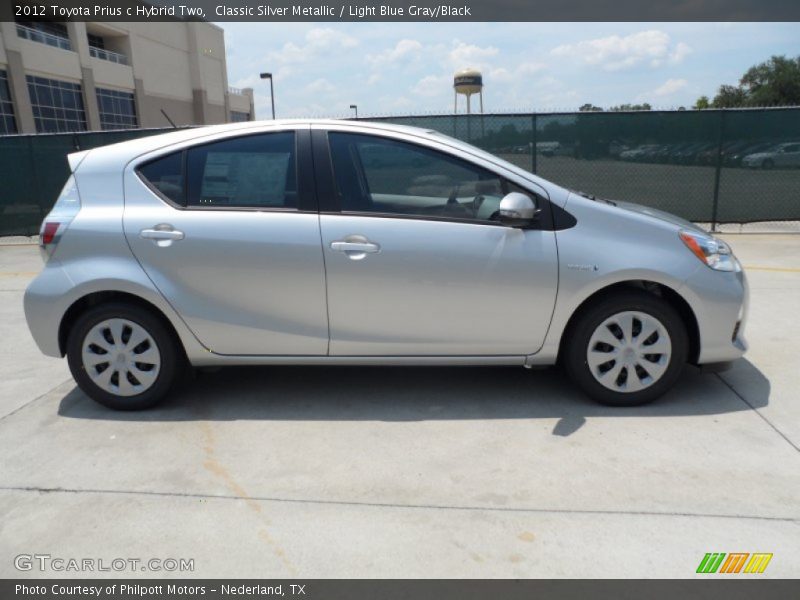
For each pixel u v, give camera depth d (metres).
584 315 3.57
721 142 9.49
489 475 2.99
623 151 9.61
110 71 40.81
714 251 3.55
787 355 4.45
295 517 2.70
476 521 2.63
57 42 35.88
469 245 3.50
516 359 3.66
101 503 2.84
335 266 3.52
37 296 3.67
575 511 2.68
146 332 3.68
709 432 3.35
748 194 9.62
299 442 3.38
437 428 3.50
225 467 3.14
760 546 2.43
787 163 9.44
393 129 3.63
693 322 3.61
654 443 3.24
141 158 3.72
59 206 3.74
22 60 32.84
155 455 3.28
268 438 3.44
